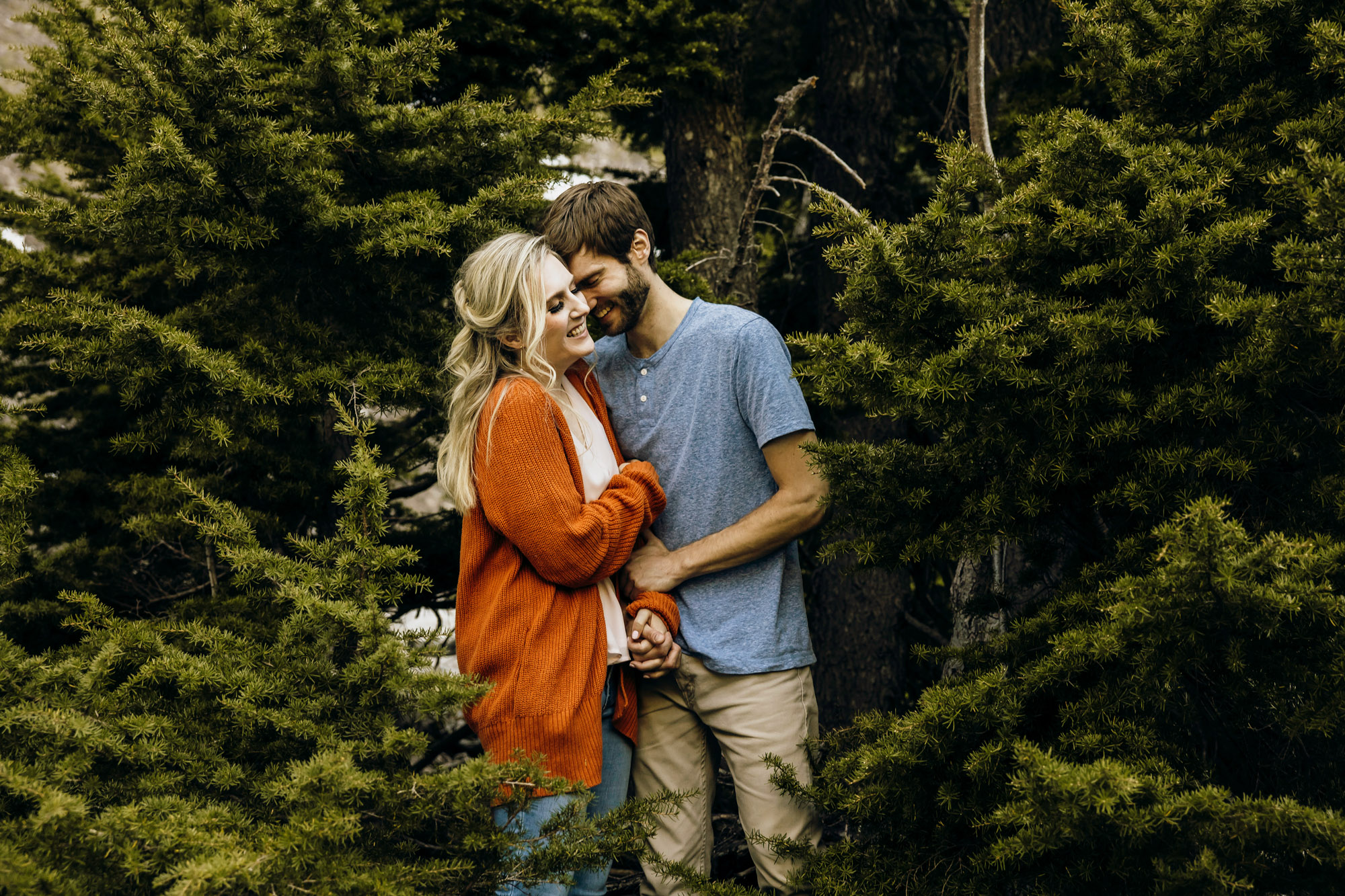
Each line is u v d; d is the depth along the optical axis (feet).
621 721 6.87
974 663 6.32
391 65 8.40
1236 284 5.66
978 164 6.87
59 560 9.34
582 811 5.79
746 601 7.25
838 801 6.11
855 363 5.84
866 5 18.07
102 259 10.33
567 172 10.36
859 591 17.43
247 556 6.26
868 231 6.14
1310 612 4.70
